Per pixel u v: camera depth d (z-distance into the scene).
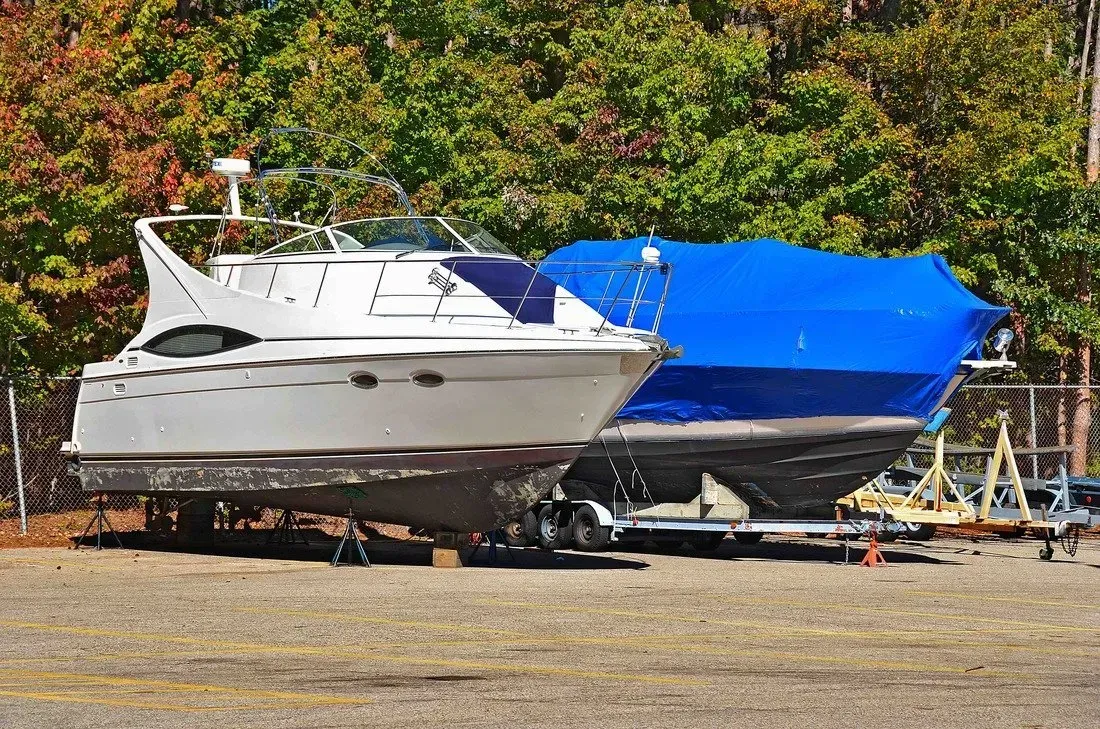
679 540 22.70
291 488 18.94
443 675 10.24
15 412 25.02
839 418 20.42
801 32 41.59
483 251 19.72
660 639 12.20
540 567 19.39
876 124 34.25
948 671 10.63
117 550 21.70
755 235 32.38
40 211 24.98
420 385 17.61
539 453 17.84
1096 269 36.50
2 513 26.50
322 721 8.54
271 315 18.73
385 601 14.94
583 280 23.56
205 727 8.34
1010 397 35.72
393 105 34.78
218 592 15.73
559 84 40.50
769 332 20.59
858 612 14.33
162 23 32.62
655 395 21.23
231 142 34.09
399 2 38.22
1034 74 35.62
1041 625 13.48
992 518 21.95
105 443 20.97
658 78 34.09
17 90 26.19
